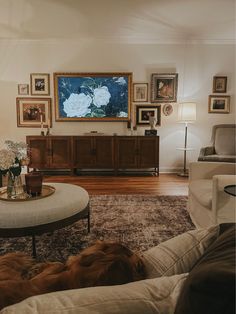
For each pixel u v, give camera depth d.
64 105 5.25
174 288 0.59
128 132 5.35
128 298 0.54
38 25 4.34
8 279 0.70
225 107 5.32
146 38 5.05
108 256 0.75
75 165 5.00
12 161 2.05
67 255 2.06
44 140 4.93
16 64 5.12
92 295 0.53
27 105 5.23
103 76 5.18
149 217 2.83
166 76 5.20
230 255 0.54
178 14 3.92
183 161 5.45
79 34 4.83
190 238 0.87
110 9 3.74
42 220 1.83
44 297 0.53
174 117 5.34
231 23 4.30
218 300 0.42
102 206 3.18
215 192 2.01
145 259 0.82
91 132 5.18
